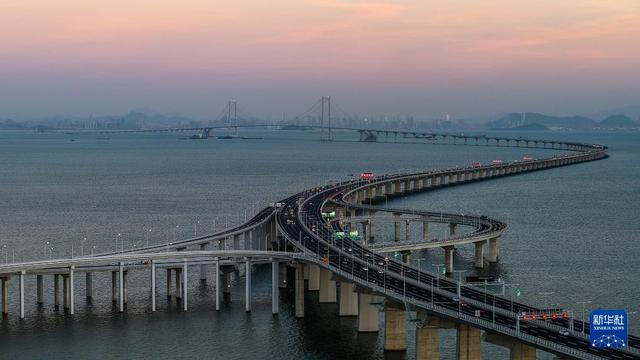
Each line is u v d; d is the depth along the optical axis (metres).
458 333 185.12
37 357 196.25
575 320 183.38
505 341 175.12
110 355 198.12
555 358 172.25
